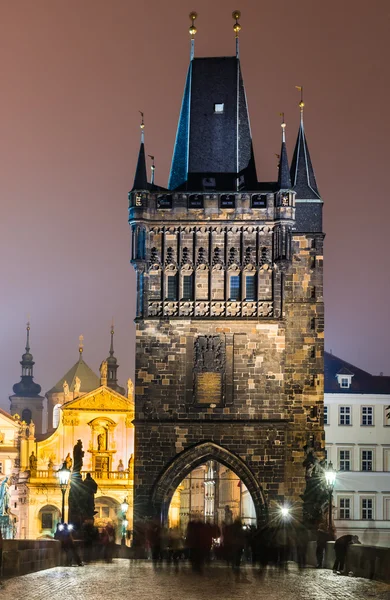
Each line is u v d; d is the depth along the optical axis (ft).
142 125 437.99
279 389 426.92
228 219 433.07
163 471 424.05
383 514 571.69
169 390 426.92
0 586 210.18
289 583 230.27
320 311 438.81
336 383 585.22
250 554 360.28
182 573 267.18
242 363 428.15
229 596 195.21
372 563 246.47
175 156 467.52
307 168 454.40
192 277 433.07
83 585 219.61
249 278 433.07
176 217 433.89
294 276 441.27
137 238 432.25
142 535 419.95
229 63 467.52
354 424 581.12
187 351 428.56
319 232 443.73
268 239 433.48
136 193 432.66
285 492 427.33
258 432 425.69
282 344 429.38
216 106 462.60
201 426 425.28
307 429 433.89
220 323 429.38
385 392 583.17
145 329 429.38
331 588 215.92
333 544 302.45
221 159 456.86
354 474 573.74
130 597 191.31
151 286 431.84
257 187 455.63
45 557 288.30
